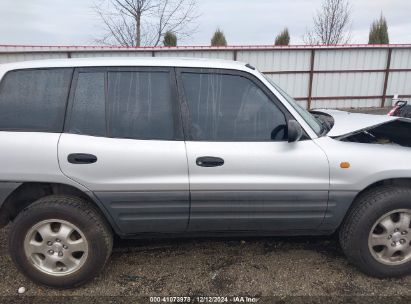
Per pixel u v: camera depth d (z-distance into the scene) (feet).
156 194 9.06
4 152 8.88
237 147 9.06
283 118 9.30
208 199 9.14
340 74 57.31
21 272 9.39
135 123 9.16
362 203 9.36
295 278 9.78
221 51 54.54
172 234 9.73
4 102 9.18
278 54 55.67
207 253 11.12
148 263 10.64
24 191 9.56
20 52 50.26
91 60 9.48
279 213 9.32
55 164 8.89
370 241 9.41
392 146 9.57
